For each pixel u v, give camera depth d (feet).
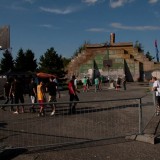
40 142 32.19
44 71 233.96
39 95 52.19
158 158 27.20
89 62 256.73
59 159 26.48
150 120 45.16
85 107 49.34
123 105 52.39
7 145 30.09
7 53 245.86
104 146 30.99
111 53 258.16
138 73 256.11
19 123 41.96
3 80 110.73
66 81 235.81
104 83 210.79
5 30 71.05
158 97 52.01
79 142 32.30
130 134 34.71
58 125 40.57
